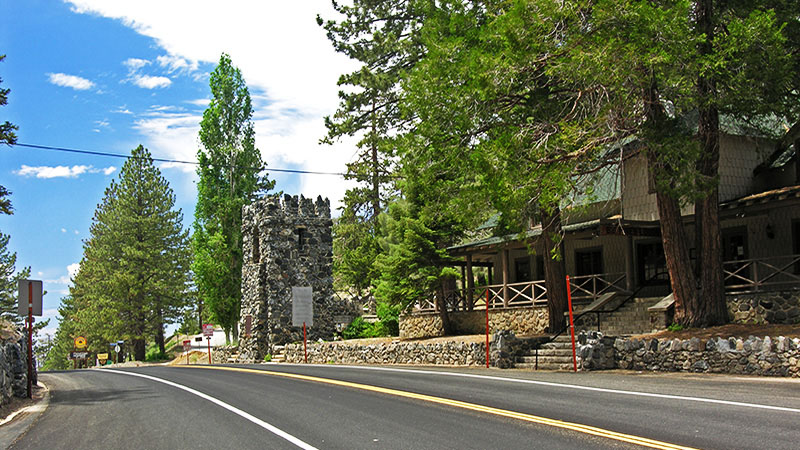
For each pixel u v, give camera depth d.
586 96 18.14
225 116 48.84
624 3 15.74
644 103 17.86
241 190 47.97
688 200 17.47
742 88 16.48
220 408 12.20
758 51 16.31
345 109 37.62
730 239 25.28
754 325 18.14
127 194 59.50
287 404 12.38
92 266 66.94
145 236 59.16
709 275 19.30
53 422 11.55
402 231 29.16
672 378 14.78
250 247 38.03
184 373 22.16
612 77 16.09
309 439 8.84
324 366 23.14
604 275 27.22
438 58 19.36
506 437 8.45
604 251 28.91
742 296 21.02
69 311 84.50
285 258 35.62
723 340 15.78
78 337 68.06
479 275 50.06
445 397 12.33
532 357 19.52
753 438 7.86
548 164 18.02
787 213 23.03
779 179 24.58
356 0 35.91
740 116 18.38
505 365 19.53
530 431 8.78
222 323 47.06
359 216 44.12
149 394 15.28
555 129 18.48
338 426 9.74
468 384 14.47
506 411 10.41
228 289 46.66
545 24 17.34
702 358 16.05
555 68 17.16
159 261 58.34
